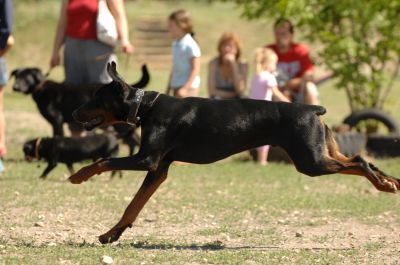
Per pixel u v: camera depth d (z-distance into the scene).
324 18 19.11
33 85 16.11
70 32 15.90
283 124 8.73
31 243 9.03
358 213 11.50
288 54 17.50
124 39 15.74
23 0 44.88
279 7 18.11
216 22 43.81
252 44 41.22
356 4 18.38
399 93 28.00
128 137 15.48
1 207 11.42
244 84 17.58
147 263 8.08
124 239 9.50
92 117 8.89
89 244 9.00
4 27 12.63
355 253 8.77
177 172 15.31
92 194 12.65
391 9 18.58
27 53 39.72
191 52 16.19
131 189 13.34
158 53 39.78
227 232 10.04
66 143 14.19
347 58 19.02
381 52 19.09
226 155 8.92
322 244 9.43
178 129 8.76
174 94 16.50
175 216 11.08
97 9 15.76
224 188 13.62
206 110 8.81
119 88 8.78
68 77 16.20
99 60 15.93
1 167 14.62
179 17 16.23
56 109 16.06
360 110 18.38
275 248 9.12
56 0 47.62
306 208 11.91
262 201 12.41
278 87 17.42
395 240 9.69
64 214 11.07
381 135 17.91
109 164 8.58
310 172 8.67
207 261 8.21
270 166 16.39
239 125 8.75
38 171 14.94
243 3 20.22
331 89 31.25
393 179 8.73
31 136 19.97
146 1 49.84
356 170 8.67
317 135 8.69
